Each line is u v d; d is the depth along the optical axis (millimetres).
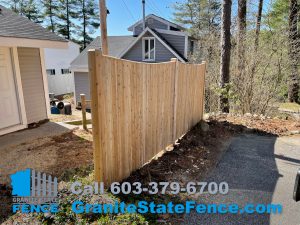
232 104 7895
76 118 6582
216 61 9750
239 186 3141
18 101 5172
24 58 5328
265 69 7891
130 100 3010
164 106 3932
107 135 2639
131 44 14734
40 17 24953
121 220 2279
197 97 5594
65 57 20859
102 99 2496
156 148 3846
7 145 4176
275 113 8062
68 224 2219
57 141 4418
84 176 3033
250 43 8117
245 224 2396
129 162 3154
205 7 19859
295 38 8906
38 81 5793
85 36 26812
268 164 3857
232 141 5008
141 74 3178
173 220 2408
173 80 4137
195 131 5324
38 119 5879
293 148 4602
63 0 24938
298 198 1523
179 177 3303
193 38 15664
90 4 26172
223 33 7172
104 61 2471
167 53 14234
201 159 3969
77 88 15203
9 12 5621
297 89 12336
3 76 4867
